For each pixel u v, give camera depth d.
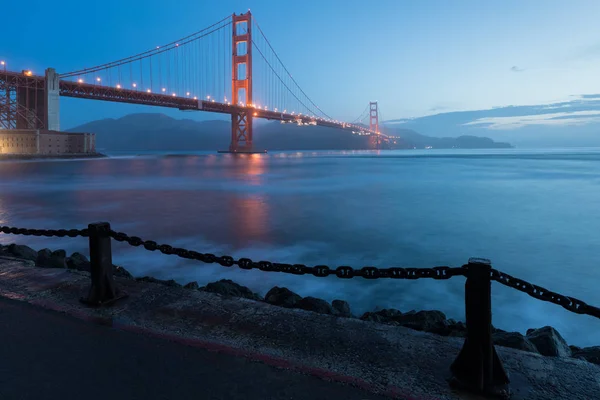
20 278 4.60
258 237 13.93
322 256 11.38
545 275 9.88
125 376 2.60
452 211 20.62
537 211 20.80
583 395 2.36
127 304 3.81
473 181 40.84
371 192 30.34
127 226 15.98
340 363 2.71
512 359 2.78
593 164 78.38
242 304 3.80
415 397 2.34
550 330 3.74
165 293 4.09
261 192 30.28
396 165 77.25
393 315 5.18
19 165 78.88
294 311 3.62
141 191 30.98
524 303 7.52
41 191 30.83
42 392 2.44
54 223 16.69
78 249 11.29
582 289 8.87
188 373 2.62
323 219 17.91
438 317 4.66
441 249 12.34
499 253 11.92
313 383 2.49
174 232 14.70
